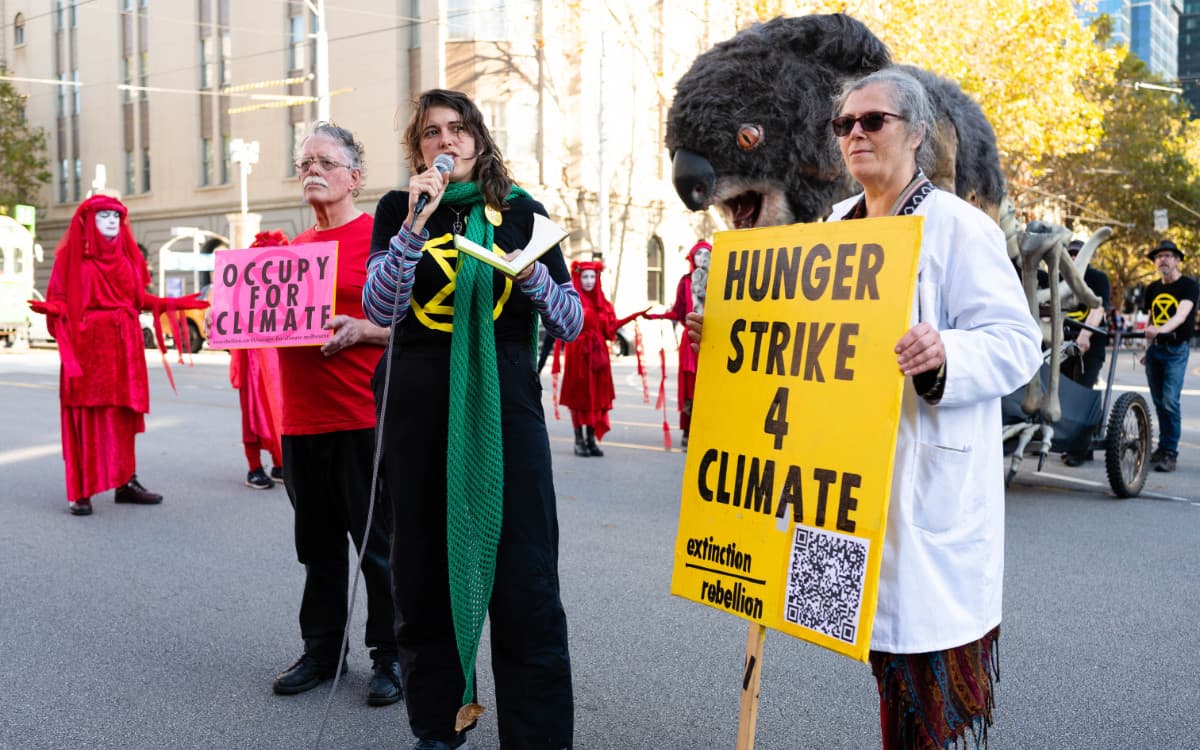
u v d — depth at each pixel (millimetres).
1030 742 3697
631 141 31188
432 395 3205
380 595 4051
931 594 2523
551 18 29188
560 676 3172
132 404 7488
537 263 3172
